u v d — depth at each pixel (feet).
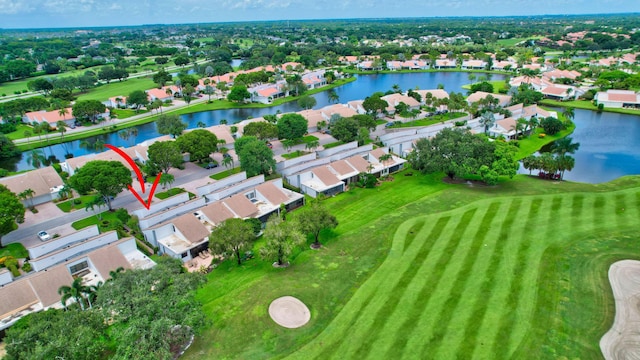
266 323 172.86
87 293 185.98
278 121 440.86
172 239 239.50
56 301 187.62
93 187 277.03
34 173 325.62
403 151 397.80
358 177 331.36
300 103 600.39
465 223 242.99
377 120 539.29
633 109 568.41
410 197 296.92
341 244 233.76
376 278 197.77
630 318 166.40
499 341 156.25
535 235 225.76
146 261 220.84
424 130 431.84
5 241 257.34
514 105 545.44
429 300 179.22
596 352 151.23
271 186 290.35
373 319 170.81
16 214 246.88
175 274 176.24
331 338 162.81
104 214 288.30
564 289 183.01
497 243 219.61
